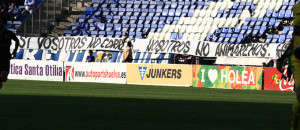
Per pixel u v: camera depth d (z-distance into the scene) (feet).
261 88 72.64
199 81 77.71
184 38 126.00
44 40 104.68
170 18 132.67
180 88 71.31
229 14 130.93
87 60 94.84
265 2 132.67
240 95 57.26
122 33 128.67
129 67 84.28
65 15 133.59
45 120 27.45
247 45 90.17
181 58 97.50
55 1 130.62
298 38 22.99
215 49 93.15
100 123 26.32
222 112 34.12
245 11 130.11
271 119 29.99
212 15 131.64
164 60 101.30
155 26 130.00
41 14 128.47
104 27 130.82
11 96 48.52
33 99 44.37
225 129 24.62
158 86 76.59
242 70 74.28
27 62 94.99
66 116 29.81
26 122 26.37
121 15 135.03
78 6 138.10
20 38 104.78
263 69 72.74
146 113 32.45
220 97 52.54
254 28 125.08
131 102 42.50
